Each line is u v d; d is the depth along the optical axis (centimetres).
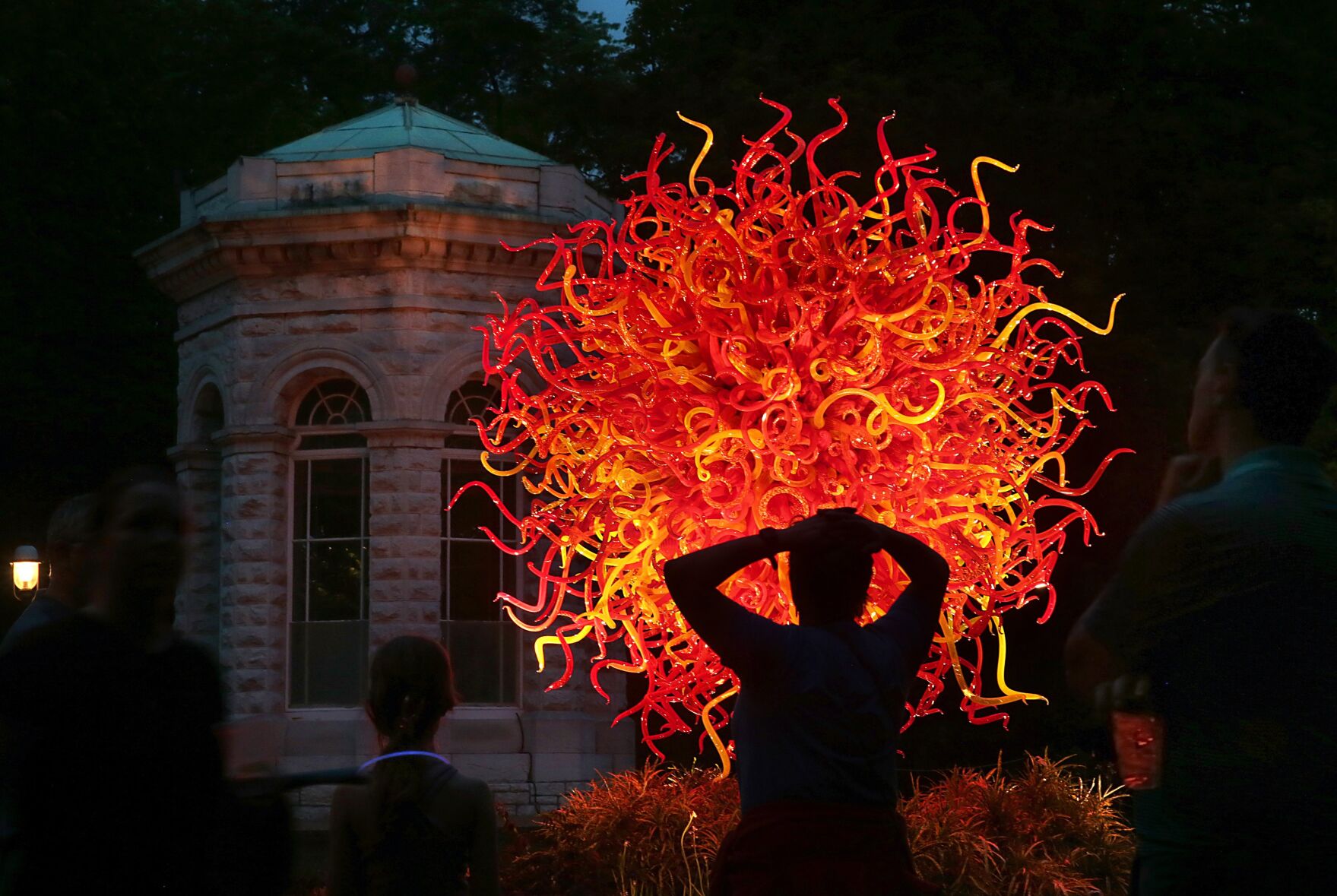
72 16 2162
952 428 586
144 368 2166
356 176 1375
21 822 253
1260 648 246
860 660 295
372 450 1339
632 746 1429
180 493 282
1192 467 293
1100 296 1573
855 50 1759
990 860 656
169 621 279
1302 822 240
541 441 601
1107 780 945
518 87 3142
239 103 2747
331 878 328
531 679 1359
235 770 283
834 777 284
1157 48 1794
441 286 1362
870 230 574
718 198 1650
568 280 588
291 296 1376
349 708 1323
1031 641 1580
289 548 1359
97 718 257
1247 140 1778
